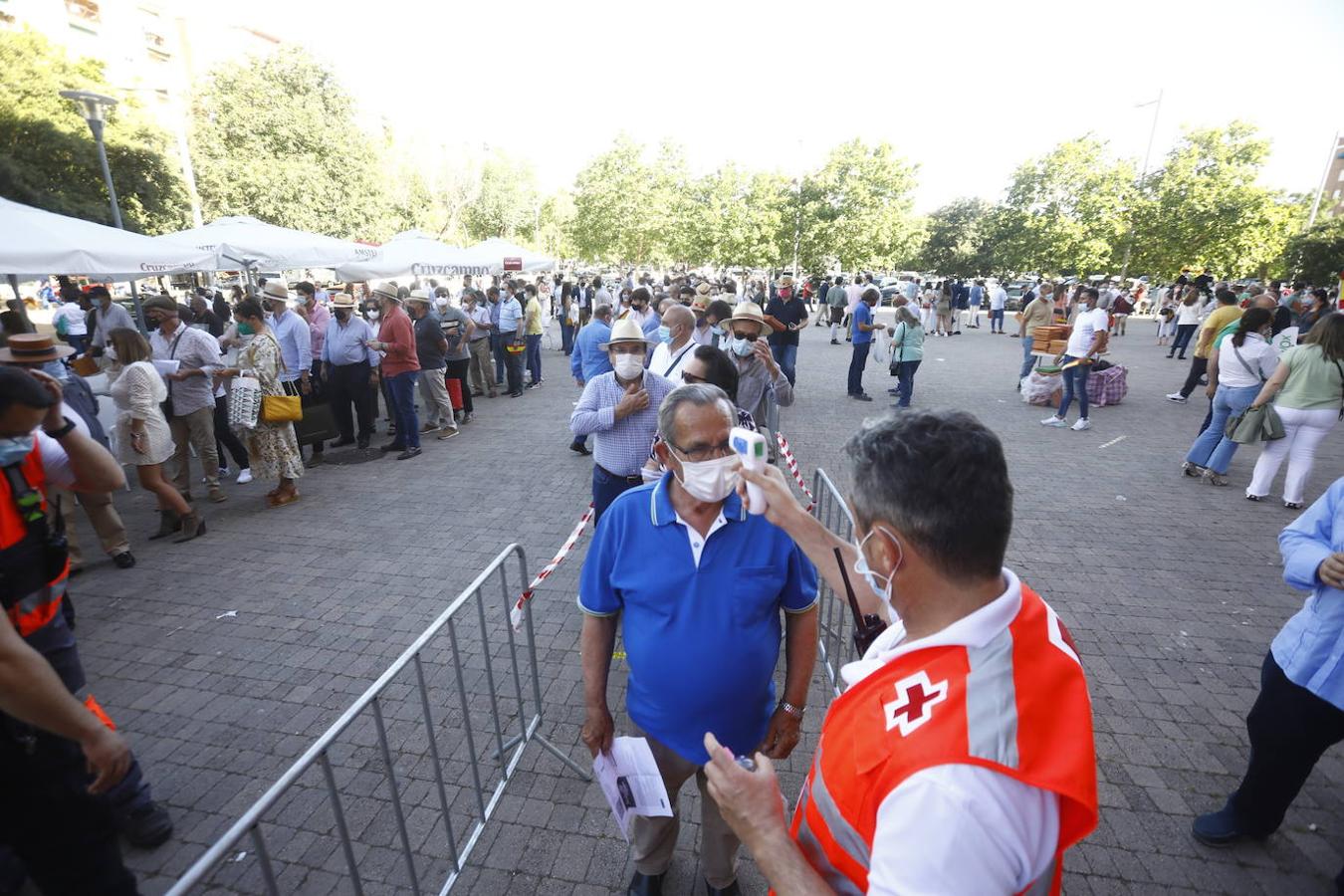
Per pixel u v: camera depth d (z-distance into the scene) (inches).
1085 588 180.9
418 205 1717.5
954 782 31.3
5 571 77.4
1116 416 389.1
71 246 226.5
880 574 41.2
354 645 157.9
